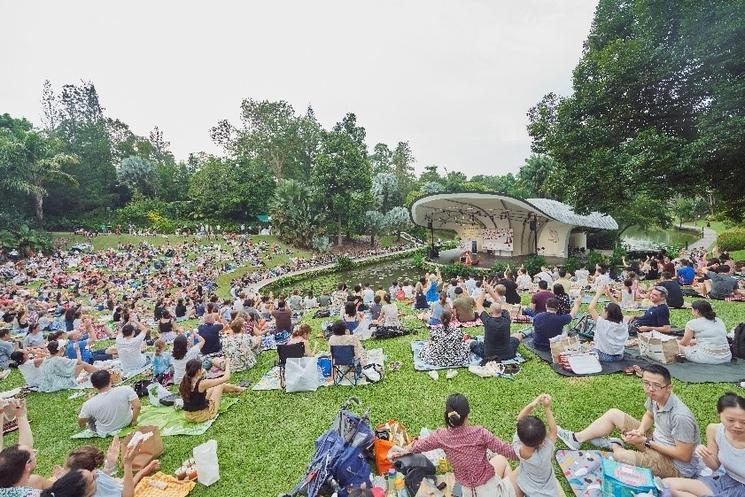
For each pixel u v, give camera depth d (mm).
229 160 58750
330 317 13055
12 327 13672
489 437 3422
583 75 16141
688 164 11484
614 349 6570
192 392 5809
